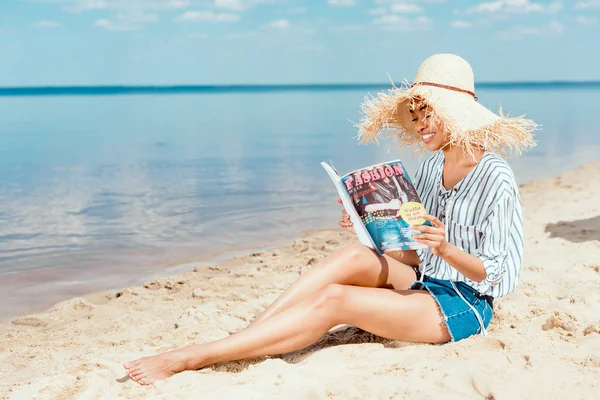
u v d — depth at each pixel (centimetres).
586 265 497
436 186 345
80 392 303
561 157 1544
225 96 10050
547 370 286
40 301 499
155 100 7438
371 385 281
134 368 310
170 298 491
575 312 376
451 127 312
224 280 531
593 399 259
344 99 7619
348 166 1319
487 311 335
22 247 665
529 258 542
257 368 311
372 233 320
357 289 316
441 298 324
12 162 1413
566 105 4381
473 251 321
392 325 318
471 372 282
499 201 308
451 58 329
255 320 326
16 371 354
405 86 337
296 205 898
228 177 1175
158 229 749
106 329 425
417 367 297
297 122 3011
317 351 333
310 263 581
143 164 1377
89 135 2189
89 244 679
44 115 3756
